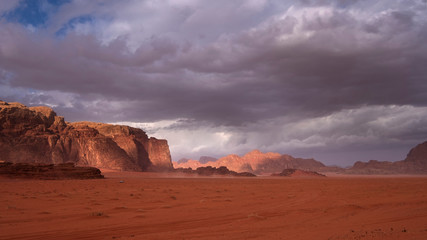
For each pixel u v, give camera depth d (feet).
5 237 64.49
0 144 548.72
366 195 162.81
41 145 595.06
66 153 629.51
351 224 74.13
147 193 181.88
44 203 126.82
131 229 73.05
